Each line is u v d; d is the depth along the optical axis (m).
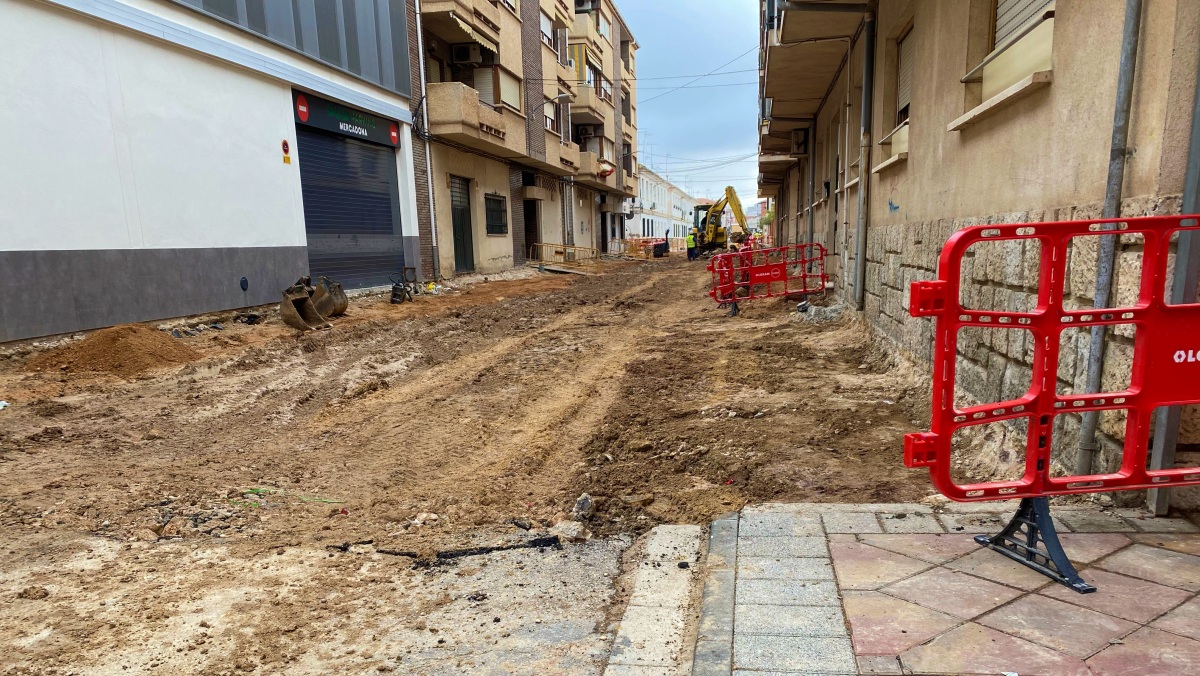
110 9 8.89
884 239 8.20
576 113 33.38
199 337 9.64
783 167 29.03
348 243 14.99
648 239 51.78
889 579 2.83
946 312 2.64
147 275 9.60
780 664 2.31
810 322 10.95
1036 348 2.77
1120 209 3.22
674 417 5.97
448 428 5.86
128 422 5.93
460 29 19.23
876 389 6.47
